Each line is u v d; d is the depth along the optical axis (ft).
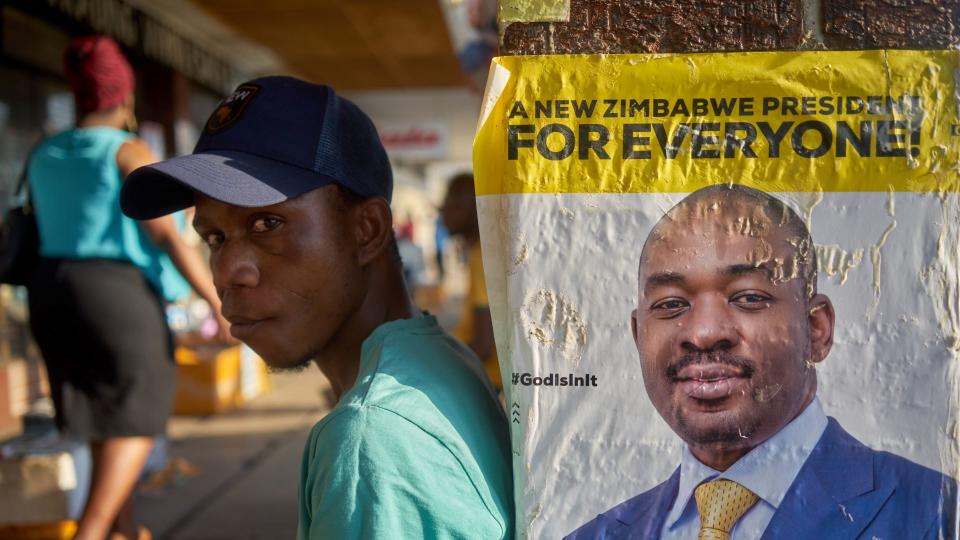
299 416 21.06
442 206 11.68
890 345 3.08
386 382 3.49
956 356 3.05
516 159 3.20
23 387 20.59
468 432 3.51
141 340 9.05
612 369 3.19
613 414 3.20
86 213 8.98
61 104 24.64
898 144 3.07
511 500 3.56
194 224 4.07
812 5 3.10
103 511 8.84
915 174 3.06
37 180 9.23
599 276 3.18
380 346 3.80
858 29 3.09
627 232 3.17
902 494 3.09
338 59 37.29
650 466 3.20
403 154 56.13
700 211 3.14
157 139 30.01
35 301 9.11
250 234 3.87
